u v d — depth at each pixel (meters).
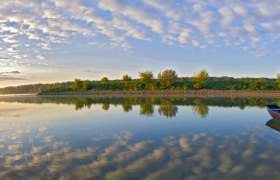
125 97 85.44
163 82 112.62
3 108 50.59
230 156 13.93
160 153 14.84
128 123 26.59
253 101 55.94
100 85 132.25
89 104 54.66
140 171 11.98
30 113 39.00
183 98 71.44
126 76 130.00
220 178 10.94
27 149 16.67
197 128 22.97
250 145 16.25
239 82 110.19
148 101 59.56
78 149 16.38
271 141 17.28
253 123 25.50
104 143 17.86
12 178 11.64
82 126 25.52
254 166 12.29
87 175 11.70
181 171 11.84
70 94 127.25
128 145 17.05
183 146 16.36
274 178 10.84
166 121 27.33
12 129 24.56
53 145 17.66
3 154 15.55
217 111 36.22
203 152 14.81
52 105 55.19
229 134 20.02
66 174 11.91
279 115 25.38
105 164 13.12
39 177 11.67
